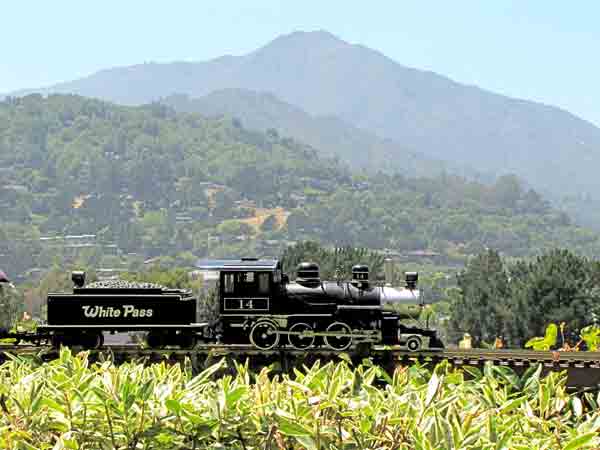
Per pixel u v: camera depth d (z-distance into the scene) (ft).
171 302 48.24
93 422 15.94
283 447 15.76
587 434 14.52
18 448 15.28
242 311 49.34
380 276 185.37
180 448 15.65
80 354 20.25
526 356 45.19
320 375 17.67
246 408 15.89
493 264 250.37
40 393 16.34
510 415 17.22
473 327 223.71
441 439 14.42
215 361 45.65
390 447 15.30
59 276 358.43
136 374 17.75
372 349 48.55
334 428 15.38
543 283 197.57
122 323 47.98
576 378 41.65
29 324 52.75
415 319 50.75
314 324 49.73
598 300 196.24
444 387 18.44
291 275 204.03
